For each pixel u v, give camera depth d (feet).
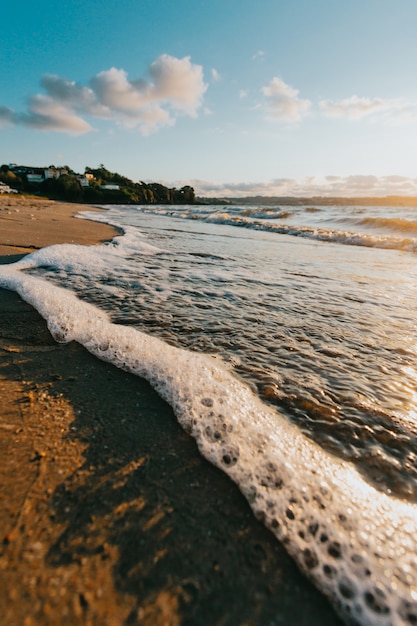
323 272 18.70
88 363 7.79
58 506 4.10
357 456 5.29
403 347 9.25
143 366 7.60
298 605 3.31
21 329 9.44
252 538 3.93
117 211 94.53
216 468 4.91
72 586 3.25
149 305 12.05
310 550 3.82
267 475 4.76
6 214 41.96
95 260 18.90
